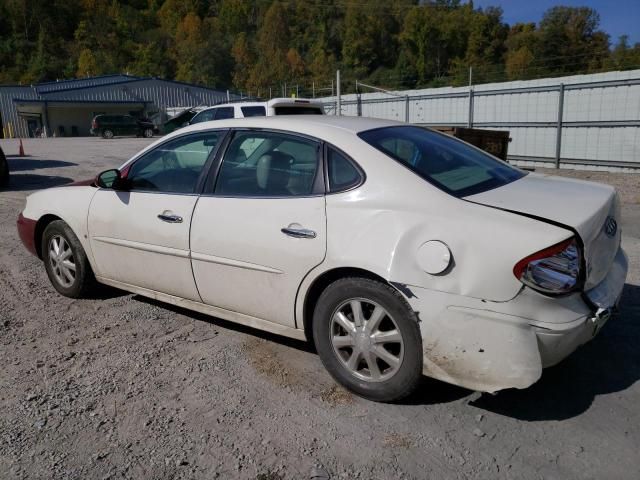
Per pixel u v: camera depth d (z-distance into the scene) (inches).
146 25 6456.7
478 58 3513.8
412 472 101.9
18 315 178.5
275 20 5196.9
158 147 165.3
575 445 108.6
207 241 145.0
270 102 440.8
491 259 106.0
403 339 116.4
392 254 114.8
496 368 106.7
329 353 129.5
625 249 246.2
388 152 127.7
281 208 132.6
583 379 133.0
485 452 107.0
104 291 199.5
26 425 118.3
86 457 107.7
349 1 4891.7
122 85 1966.0
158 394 129.8
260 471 102.9
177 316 175.8
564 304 106.3
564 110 565.6
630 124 519.2
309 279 128.0
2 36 5418.3
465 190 121.4
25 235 201.8
